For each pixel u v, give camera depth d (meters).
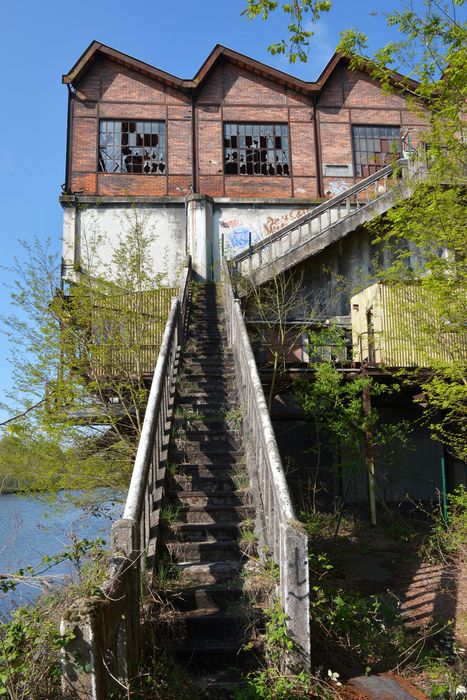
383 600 8.15
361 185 17.42
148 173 19.92
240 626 5.16
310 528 11.68
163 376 7.77
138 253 15.04
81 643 3.43
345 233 16.70
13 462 12.90
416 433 15.46
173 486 7.31
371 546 11.27
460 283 9.28
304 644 4.58
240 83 20.95
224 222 19.77
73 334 13.56
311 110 21.00
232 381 10.02
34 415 13.01
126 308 13.98
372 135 21.09
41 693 3.58
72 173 19.64
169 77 20.31
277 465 5.57
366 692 4.53
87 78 20.33
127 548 4.54
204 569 5.86
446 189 9.95
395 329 13.05
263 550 5.85
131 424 13.45
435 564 9.96
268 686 4.49
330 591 6.28
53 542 10.32
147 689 4.20
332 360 14.02
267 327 15.55
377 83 21.19
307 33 7.79
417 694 4.66
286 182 20.42
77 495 13.34
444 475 13.84
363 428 12.66
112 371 13.67
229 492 7.02
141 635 4.72
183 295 12.98
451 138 9.26
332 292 17.22
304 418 14.52
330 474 14.75
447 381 11.93
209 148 20.38
